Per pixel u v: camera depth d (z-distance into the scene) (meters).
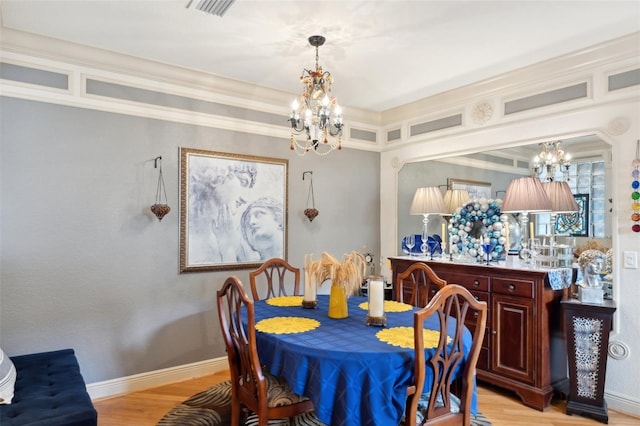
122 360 3.08
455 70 3.33
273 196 3.90
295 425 2.61
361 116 4.57
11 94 2.70
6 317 2.66
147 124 3.23
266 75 3.46
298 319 2.34
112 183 3.06
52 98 2.83
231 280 2.06
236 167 3.67
